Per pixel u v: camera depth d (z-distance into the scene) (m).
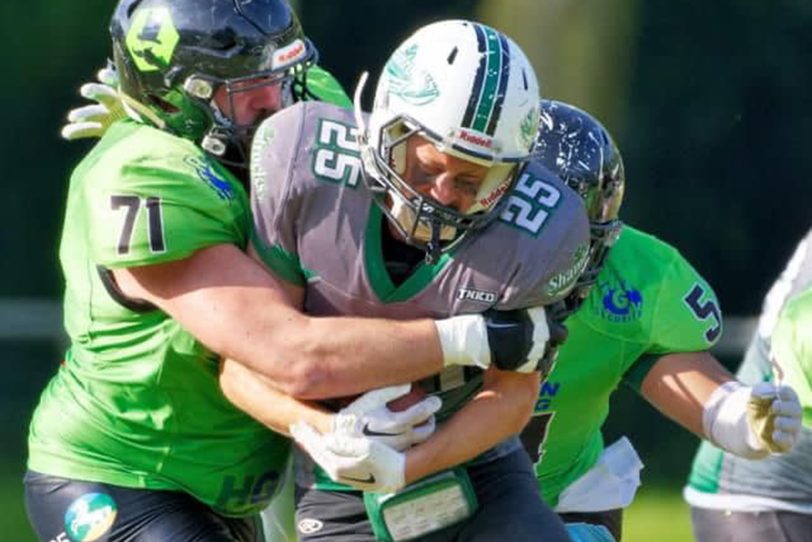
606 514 18.02
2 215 52.47
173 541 15.34
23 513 33.47
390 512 14.74
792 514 18.91
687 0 54.66
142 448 15.59
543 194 14.41
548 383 16.83
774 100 54.91
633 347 16.95
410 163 13.90
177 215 14.40
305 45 15.87
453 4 52.38
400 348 13.99
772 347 18.59
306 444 14.22
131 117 15.91
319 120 14.51
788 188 54.88
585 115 16.48
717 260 54.59
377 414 14.05
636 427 42.44
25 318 41.53
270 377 14.12
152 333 15.20
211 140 15.38
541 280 14.19
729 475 19.36
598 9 46.44
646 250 17.16
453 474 14.73
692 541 31.50
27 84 53.34
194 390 15.34
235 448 15.63
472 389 14.80
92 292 15.45
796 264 19.20
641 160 54.50
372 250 14.21
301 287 14.52
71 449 15.81
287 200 14.27
